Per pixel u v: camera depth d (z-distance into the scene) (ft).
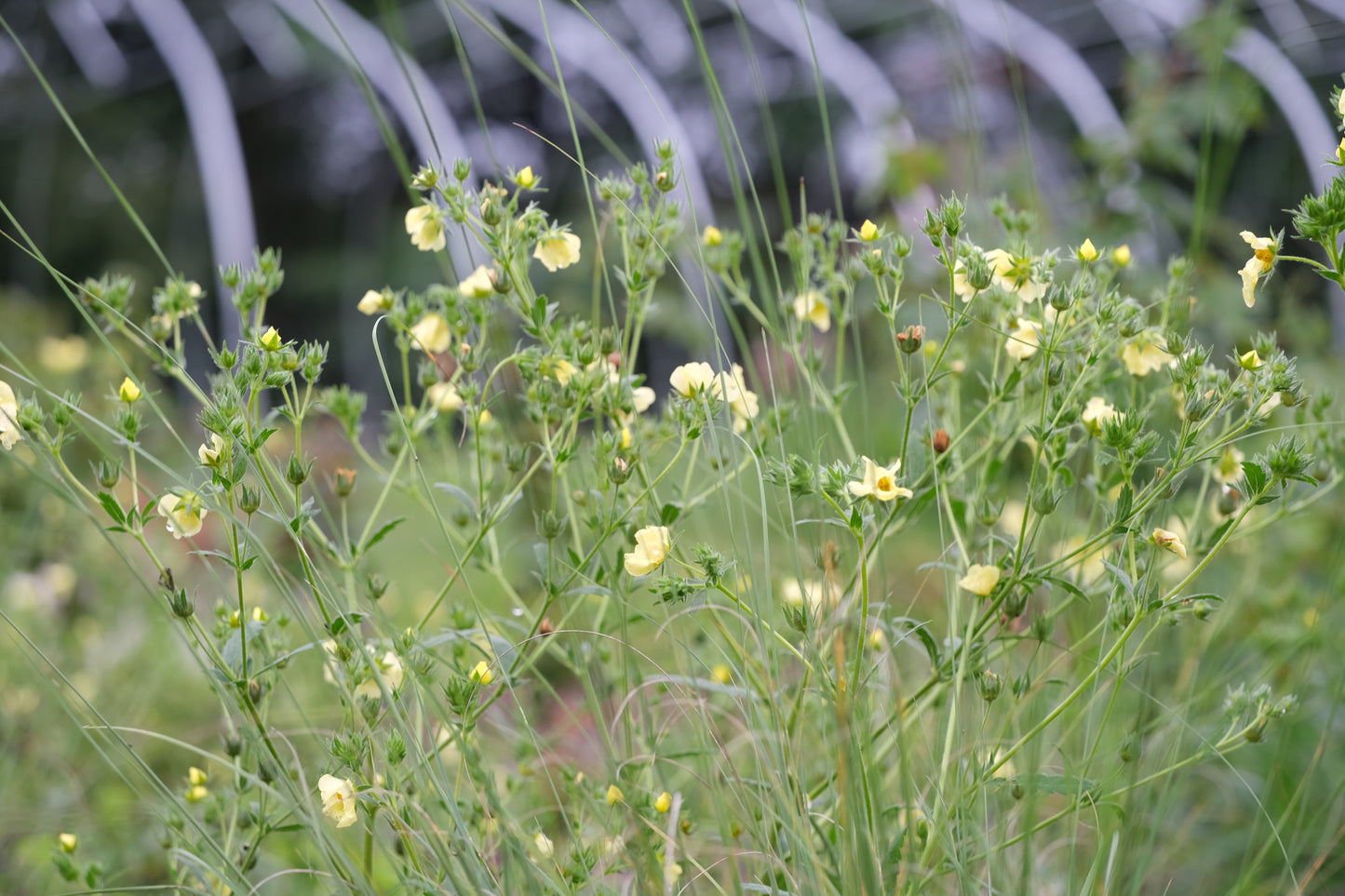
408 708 6.18
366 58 19.52
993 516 6.10
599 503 6.15
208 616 6.89
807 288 6.33
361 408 6.23
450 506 7.18
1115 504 5.98
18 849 6.90
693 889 6.16
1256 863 6.36
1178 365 5.93
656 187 6.20
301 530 5.94
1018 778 6.03
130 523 5.93
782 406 6.26
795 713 5.99
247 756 6.16
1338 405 6.86
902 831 6.00
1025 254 6.04
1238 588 6.84
